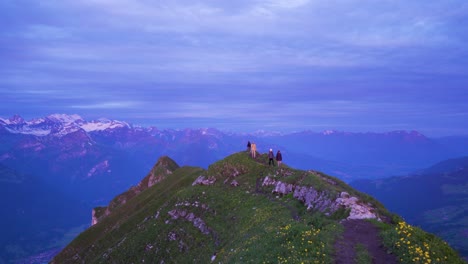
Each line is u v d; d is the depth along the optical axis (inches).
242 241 1683.1
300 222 1470.2
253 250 1293.1
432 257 986.7
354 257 1023.0
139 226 3476.9
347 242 1134.4
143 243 2977.4
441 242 1104.8
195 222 2763.3
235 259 1333.7
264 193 2546.8
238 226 2154.3
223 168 3361.2
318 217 1457.9
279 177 2613.2
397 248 1037.2
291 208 1962.4
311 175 2159.2
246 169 3184.1
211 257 2094.0
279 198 2268.7
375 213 1499.8
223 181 3203.7
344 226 1301.7
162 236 2896.2
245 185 2883.9
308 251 1077.1
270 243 1273.4
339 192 1754.4
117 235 4352.9
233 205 2593.5
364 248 1079.6
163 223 3085.6
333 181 2095.2
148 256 2795.3
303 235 1183.6
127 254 2974.9
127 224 4446.4
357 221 1362.0
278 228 1476.4
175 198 3344.0
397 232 1114.7
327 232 1202.6
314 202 1845.5
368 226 1291.8
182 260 2417.6
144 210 4635.8
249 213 2229.3
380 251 1063.0
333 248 1077.1
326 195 1784.0
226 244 2062.0
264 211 2071.9
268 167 3011.8
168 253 2647.6
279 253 1131.9
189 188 3422.7
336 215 1550.2
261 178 2866.6
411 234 1102.4
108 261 3053.6
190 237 2618.1
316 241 1123.3
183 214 2997.0
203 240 2463.1
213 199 2883.9
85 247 4879.4
